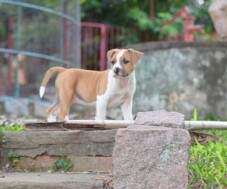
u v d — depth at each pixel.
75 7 16.47
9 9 16.78
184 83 13.73
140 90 13.98
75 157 7.29
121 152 5.90
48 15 16.66
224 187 6.47
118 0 19.73
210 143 7.27
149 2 19.98
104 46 18.70
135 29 19.72
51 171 7.27
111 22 19.92
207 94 13.73
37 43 16.84
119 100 9.25
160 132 5.88
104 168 7.23
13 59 17.45
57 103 9.91
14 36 16.95
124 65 8.89
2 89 17.44
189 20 19.19
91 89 9.43
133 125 6.25
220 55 13.80
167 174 5.85
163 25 19.17
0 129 7.73
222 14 12.61
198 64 13.77
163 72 13.84
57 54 16.58
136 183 5.87
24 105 15.89
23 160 7.39
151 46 13.96
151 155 5.87
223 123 7.40
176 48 13.82
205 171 6.61
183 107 13.72
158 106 13.83
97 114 9.27
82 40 19.08
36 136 7.38
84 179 6.58
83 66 19.05
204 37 19.11
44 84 9.90
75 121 7.88
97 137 7.25
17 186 6.47
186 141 5.87
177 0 19.95
